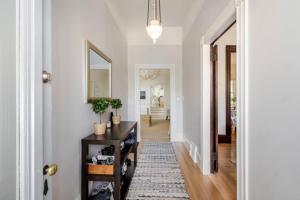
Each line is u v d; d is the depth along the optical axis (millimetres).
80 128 2031
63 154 1666
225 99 4883
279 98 1160
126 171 2828
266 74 1291
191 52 3986
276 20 1183
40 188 762
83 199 1979
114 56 3670
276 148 1190
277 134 1180
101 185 2295
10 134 718
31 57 722
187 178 2789
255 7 1419
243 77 1573
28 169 713
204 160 2953
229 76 4871
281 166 1146
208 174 2926
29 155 716
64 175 1685
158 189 2455
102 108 2281
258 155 1395
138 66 5270
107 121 2992
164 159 3652
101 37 2807
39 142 755
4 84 722
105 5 3014
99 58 2648
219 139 4867
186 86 4594
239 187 1653
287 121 1094
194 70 3674
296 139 1025
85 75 2115
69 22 1784
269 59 1257
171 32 5246
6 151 722
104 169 1997
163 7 3920
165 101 11188
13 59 713
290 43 1066
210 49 2984
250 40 1492
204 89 2979
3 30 722
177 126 5250
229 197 2264
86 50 2121
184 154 3984
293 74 1045
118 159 1979
